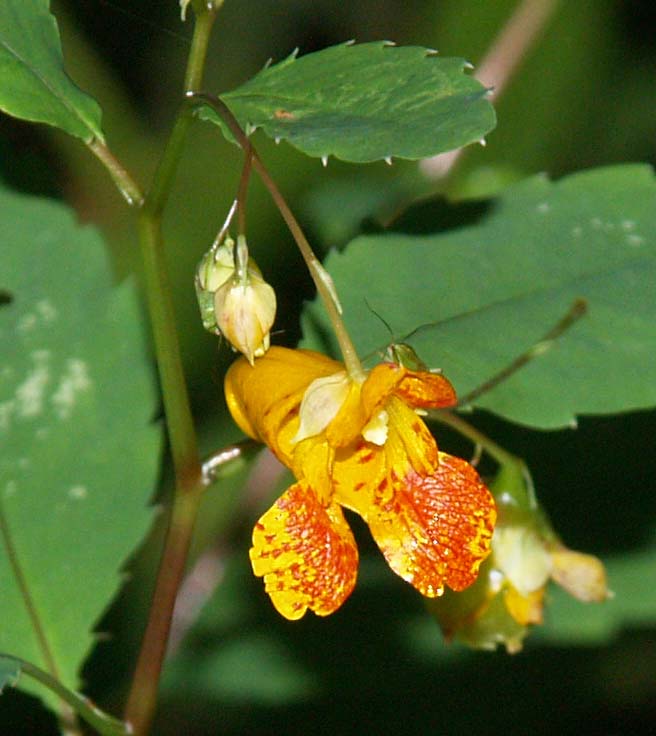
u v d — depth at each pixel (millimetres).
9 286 460
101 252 462
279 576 411
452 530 416
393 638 503
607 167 461
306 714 504
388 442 417
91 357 458
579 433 495
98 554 452
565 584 439
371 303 453
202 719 503
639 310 452
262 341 413
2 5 424
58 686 427
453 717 503
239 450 434
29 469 454
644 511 491
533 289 455
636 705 512
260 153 526
